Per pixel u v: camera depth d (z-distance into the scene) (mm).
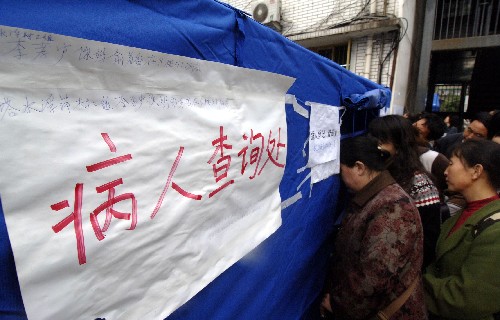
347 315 1302
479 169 1287
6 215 412
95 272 522
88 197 503
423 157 2244
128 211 567
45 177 447
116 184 545
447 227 1442
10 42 400
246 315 1090
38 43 427
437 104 8992
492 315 1252
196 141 708
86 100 494
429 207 1549
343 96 1910
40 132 440
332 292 1383
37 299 446
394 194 1208
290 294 1441
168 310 669
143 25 635
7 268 460
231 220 871
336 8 5691
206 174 748
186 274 716
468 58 8164
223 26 851
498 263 1107
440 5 6727
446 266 1351
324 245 1861
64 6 510
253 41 994
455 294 1220
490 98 8234
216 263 816
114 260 552
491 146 1289
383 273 1117
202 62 709
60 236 469
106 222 533
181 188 680
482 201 1302
